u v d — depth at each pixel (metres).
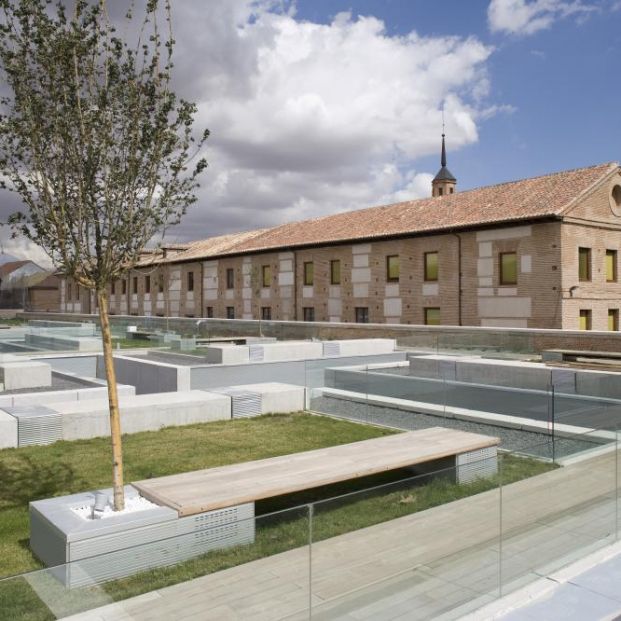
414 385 12.60
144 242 6.04
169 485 6.18
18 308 81.75
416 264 28.31
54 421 10.28
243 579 4.21
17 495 7.66
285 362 18.67
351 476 6.74
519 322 24.17
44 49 5.60
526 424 10.84
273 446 10.17
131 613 3.91
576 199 23.27
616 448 6.68
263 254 37.78
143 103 5.95
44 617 3.69
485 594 5.29
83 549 4.94
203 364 19.28
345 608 4.50
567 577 5.78
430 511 5.03
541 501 5.83
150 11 5.95
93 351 23.47
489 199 27.95
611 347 17.42
